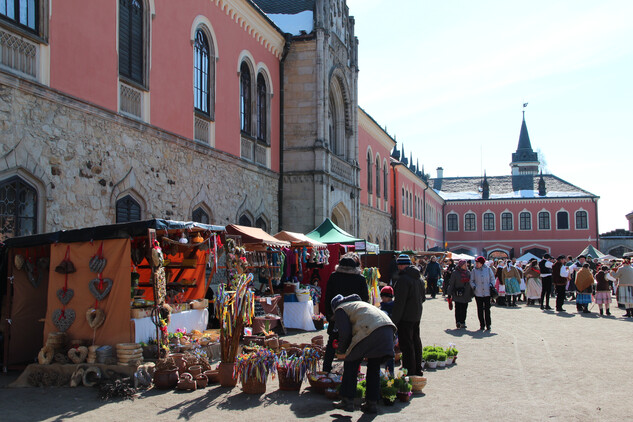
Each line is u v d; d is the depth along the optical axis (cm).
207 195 1803
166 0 1596
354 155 3109
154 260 910
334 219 2947
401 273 888
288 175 2458
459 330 1507
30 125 1116
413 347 880
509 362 1045
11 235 1074
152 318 906
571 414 705
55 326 930
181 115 1664
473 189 9075
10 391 823
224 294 872
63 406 739
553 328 1555
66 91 1209
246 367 806
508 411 720
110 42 1350
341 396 733
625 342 1289
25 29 1119
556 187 8675
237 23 2067
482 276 1505
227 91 1983
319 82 2472
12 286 984
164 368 842
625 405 748
